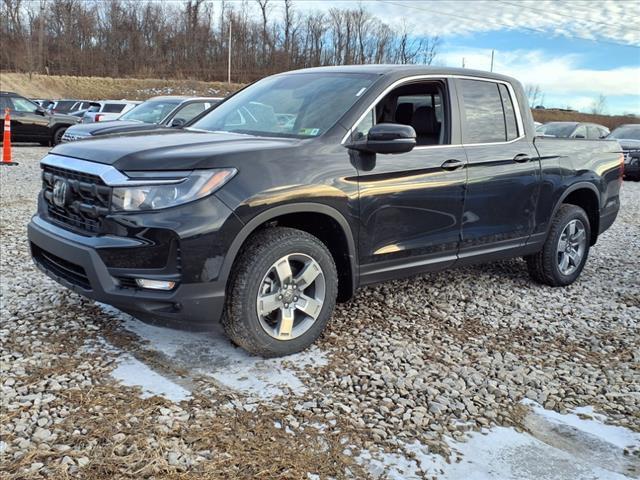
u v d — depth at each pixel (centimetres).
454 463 276
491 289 543
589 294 546
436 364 377
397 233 414
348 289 408
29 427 281
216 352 378
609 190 594
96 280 334
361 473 263
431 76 451
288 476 256
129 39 6719
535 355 401
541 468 276
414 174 415
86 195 351
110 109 1875
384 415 312
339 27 6519
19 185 1026
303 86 456
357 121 398
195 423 292
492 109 490
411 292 521
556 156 530
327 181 370
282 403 317
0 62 5856
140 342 386
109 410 300
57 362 351
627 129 1808
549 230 538
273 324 374
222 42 6888
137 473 251
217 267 334
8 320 409
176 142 370
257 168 347
